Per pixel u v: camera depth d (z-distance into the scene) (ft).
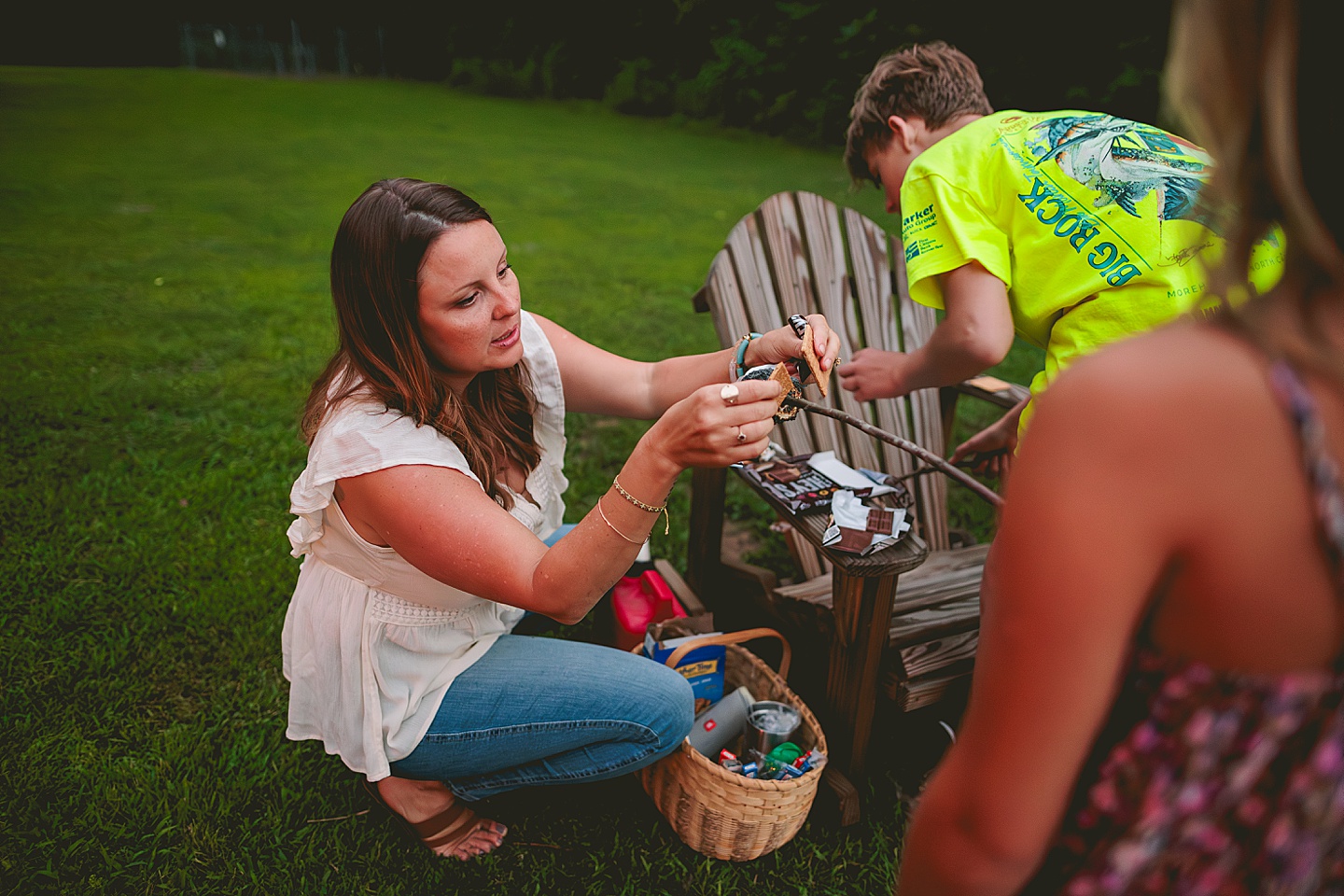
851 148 6.81
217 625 7.69
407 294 4.61
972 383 7.77
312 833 5.97
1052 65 27.14
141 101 38.06
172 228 19.76
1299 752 1.97
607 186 26.00
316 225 20.65
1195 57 1.84
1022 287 5.61
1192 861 2.15
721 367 5.81
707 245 20.17
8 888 5.45
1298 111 1.74
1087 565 1.87
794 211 7.92
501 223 21.45
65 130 30.68
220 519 9.08
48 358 12.43
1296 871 2.08
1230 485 1.78
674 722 5.49
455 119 37.17
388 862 5.79
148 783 6.17
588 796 6.39
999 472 7.18
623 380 6.14
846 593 5.86
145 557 8.39
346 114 37.11
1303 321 1.81
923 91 6.23
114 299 15.10
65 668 7.08
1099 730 2.21
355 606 5.16
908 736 6.91
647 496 4.17
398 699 5.25
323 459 4.74
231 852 5.79
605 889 5.73
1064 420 1.90
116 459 10.04
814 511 5.99
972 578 7.01
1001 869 2.12
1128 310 5.24
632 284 17.24
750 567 7.37
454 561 4.63
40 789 6.08
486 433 5.35
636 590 7.13
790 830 5.75
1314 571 1.80
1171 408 1.80
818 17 33.68
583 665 5.48
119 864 5.65
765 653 7.63
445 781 5.80
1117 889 2.23
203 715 6.77
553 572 4.43
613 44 41.81
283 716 6.84
